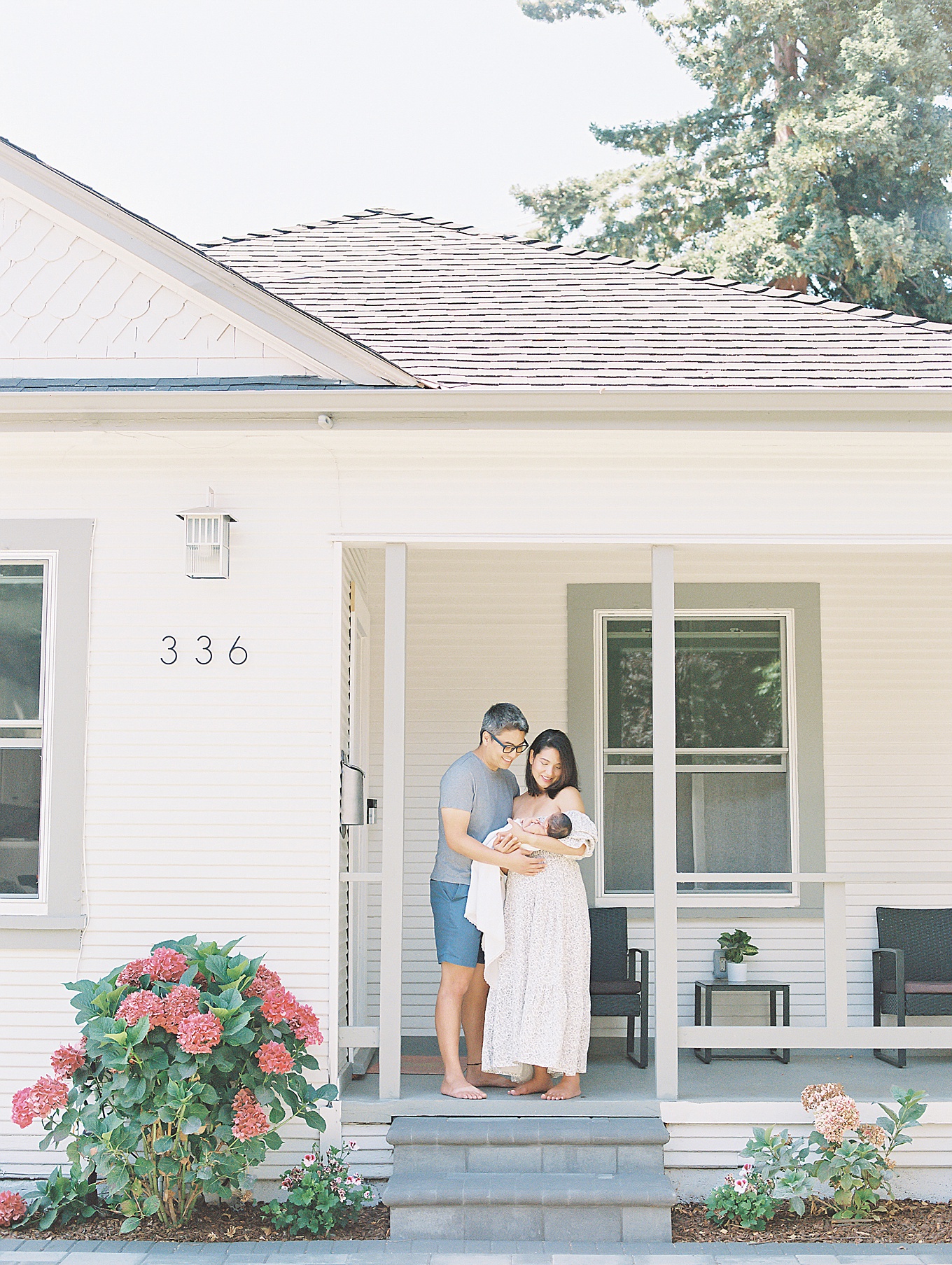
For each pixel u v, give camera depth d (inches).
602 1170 216.2
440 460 243.1
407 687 316.5
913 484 244.1
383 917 233.8
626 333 288.0
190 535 237.0
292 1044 213.8
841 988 259.9
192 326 252.4
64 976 234.4
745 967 297.6
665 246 804.6
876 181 758.5
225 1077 211.0
